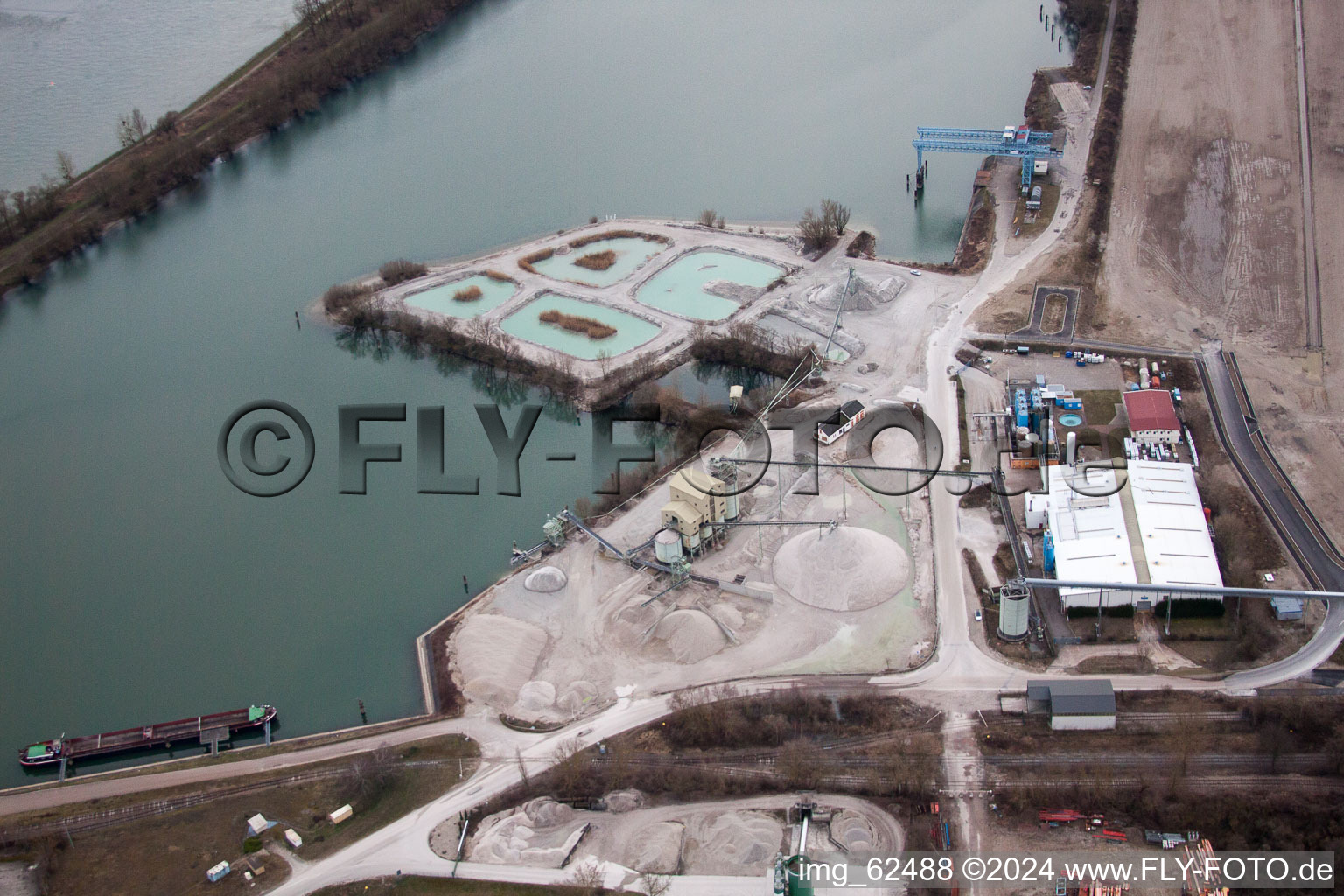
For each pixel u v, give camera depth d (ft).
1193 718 650.43
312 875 614.34
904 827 610.65
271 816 654.53
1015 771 633.61
